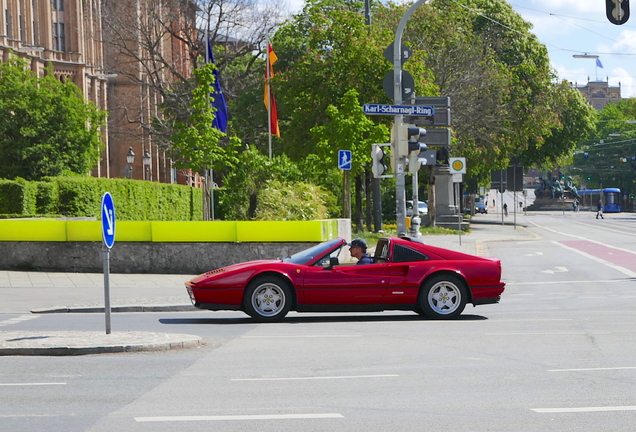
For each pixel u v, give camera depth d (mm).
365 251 21219
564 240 58625
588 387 11664
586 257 43500
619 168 189000
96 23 111875
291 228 33344
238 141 43812
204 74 43281
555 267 38188
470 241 55031
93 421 9750
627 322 19484
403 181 29016
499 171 74688
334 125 47875
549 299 26156
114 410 10359
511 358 14266
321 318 21219
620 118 197750
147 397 11195
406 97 30109
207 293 19891
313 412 10180
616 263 39875
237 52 88438
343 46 57188
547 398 10945
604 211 169500
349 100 47750
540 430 9219
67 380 12562
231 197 47656
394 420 9727
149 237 33719
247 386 11945
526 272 36250
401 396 11133
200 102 43344
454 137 68438
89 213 53469
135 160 118750
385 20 68938
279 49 85125
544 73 90875
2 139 67875
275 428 9359
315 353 15023
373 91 56594
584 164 194250
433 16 69750
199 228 33531
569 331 17859
